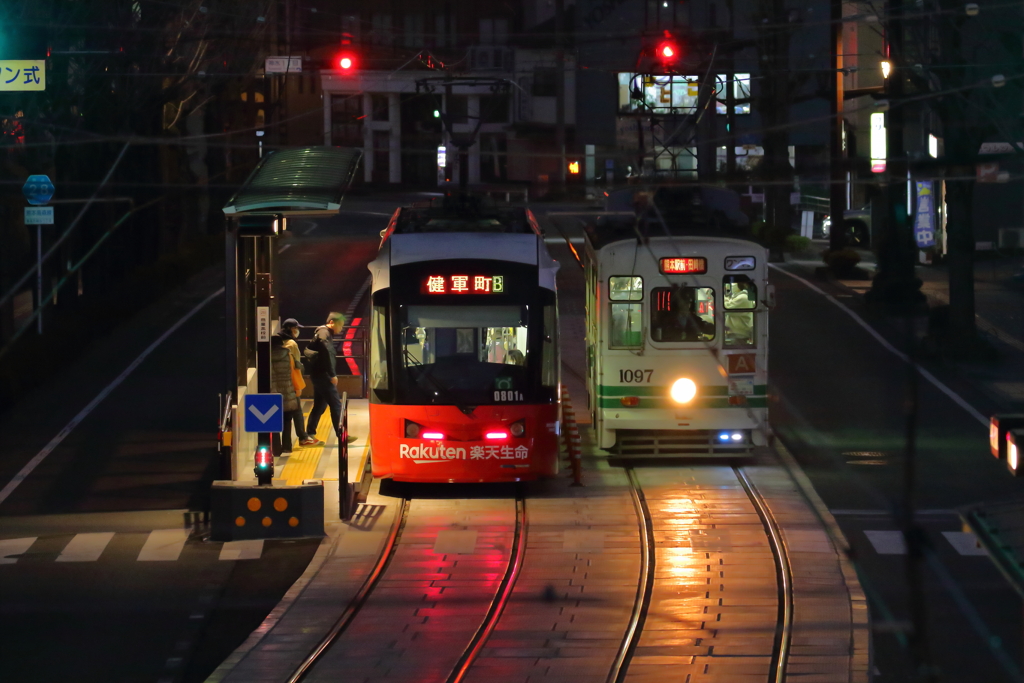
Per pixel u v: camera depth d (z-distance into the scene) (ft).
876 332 248.73
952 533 133.80
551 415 149.69
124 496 151.94
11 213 264.31
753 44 394.73
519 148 560.20
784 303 276.82
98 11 248.73
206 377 217.97
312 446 171.22
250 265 175.63
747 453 166.20
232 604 112.98
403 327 149.28
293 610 109.50
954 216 228.22
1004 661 96.27
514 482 157.79
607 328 162.09
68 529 138.41
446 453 147.33
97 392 207.41
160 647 101.71
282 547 131.23
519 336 149.69
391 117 589.32
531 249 154.30
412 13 580.71
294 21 542.98
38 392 207.41
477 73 567.59
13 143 242.37
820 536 132.05
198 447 175.11
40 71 155.63
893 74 251.80
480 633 102.83
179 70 280.92
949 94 227.20
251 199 148.15
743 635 101.55
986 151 256.52
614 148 551.59
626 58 548.31
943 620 106.22
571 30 555.28
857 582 116.57
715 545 129.08
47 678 94.58
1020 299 284.00
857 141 440.04
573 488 154.30
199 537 135.03
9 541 133.80
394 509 145.79
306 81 592.19
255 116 520.42
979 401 199.62
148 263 303.27
